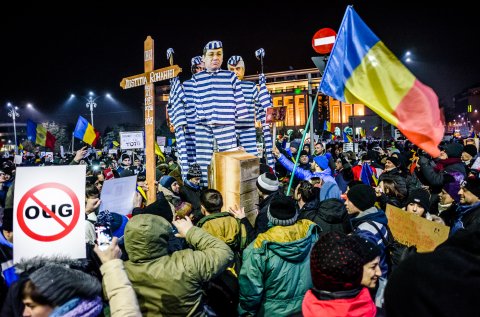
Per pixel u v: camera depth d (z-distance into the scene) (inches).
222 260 113.2
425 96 143.6
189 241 121.7
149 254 109.2
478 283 44.4
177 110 244.8
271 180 178.9
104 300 104.7
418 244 142.1
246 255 127.3
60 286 77.2
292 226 130.7
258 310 127.0
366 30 155.9
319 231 139.0
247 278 124.1
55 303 76.5
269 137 263.3
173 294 107.6
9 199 143.8
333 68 163.6
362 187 144.8
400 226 151.7
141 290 108.1
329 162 382.6
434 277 45.9
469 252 51.1
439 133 139.4
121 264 96.6
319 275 79.7
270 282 124.7
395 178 212.5
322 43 283.4
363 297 78.7
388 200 208.8
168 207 142.4
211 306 133.0
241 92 248.1
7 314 86.8
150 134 218.4
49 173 109.7
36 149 1115.3
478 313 43.3
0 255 114.8
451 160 298.2
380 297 126.7
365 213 142.7
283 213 130.2
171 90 255.8
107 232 108.6
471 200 169.5
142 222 109.0
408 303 46.7
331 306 77.1
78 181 110.7
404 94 145.7
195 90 244.2
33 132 585.9
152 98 217.2
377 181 321.1
